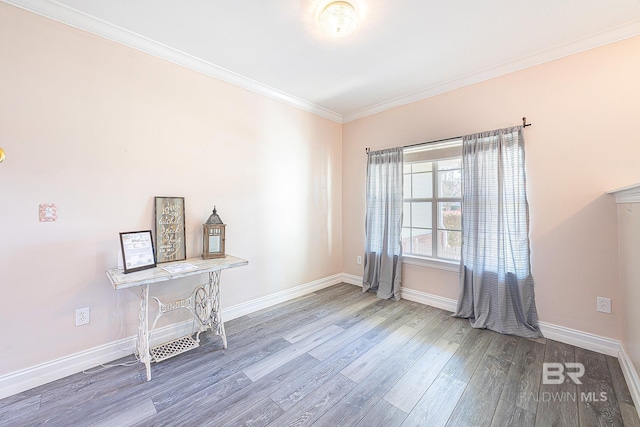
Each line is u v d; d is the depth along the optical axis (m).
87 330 2.00
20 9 1.73
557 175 2.34
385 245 3.49
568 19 1.95
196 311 2.45
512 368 1.97
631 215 1.81
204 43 2.27
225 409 1.59
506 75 2.60
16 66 1.73
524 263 2.46
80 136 1.96
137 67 2.21
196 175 2.57
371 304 3.25
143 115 2.25
